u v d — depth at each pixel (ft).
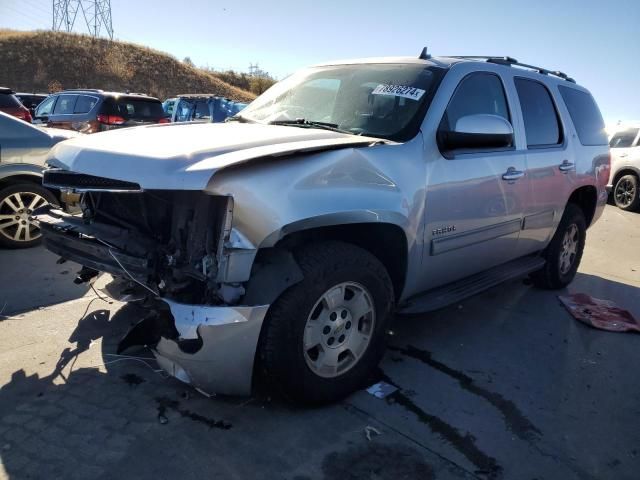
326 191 8.95
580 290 17.97
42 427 8.80
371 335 10.24
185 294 8.51
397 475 8.21
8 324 12.36
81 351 11.30
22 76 143.02
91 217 10.68
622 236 27.91
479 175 11.99
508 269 14.74
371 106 11.66
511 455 8.87
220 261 8.18
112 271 9.22
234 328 8.20
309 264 8.97
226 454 8.41
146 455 8.29
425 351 12.47
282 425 9.21
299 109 12.57
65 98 40.47
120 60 161.38
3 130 17.52
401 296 11.27
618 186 37.93
